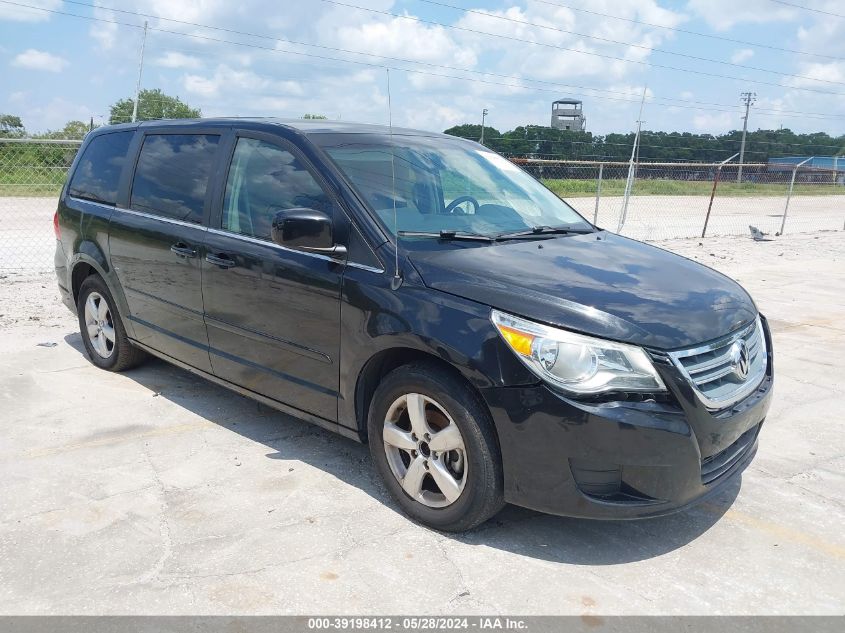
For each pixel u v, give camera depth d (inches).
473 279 130.4
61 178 593.9
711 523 142.1
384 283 136.3
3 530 132.9
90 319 223.0
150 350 199.2
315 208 150.1
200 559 124.6
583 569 124.9
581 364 117.5
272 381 160.7
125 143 209.9
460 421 125.7
